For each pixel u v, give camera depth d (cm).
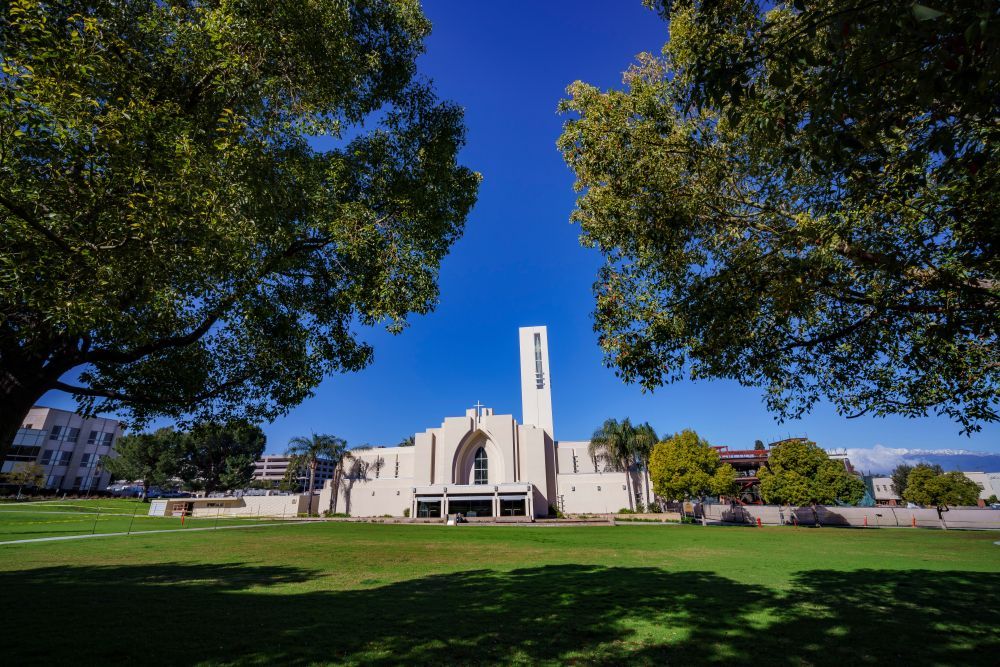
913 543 2414
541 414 6638
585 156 849
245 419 1059
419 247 968
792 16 575
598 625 798
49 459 8138
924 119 479
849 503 4612
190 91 689
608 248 887
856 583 1221
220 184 593
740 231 752
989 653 646
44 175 517
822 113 396
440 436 6275
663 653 648
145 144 555
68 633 700
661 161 766
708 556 1894
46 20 515
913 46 340
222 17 634
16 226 467
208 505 6191
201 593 1073
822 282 639
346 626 777
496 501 5581
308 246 905
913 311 618
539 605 962
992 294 506
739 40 544
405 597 1052
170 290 610
